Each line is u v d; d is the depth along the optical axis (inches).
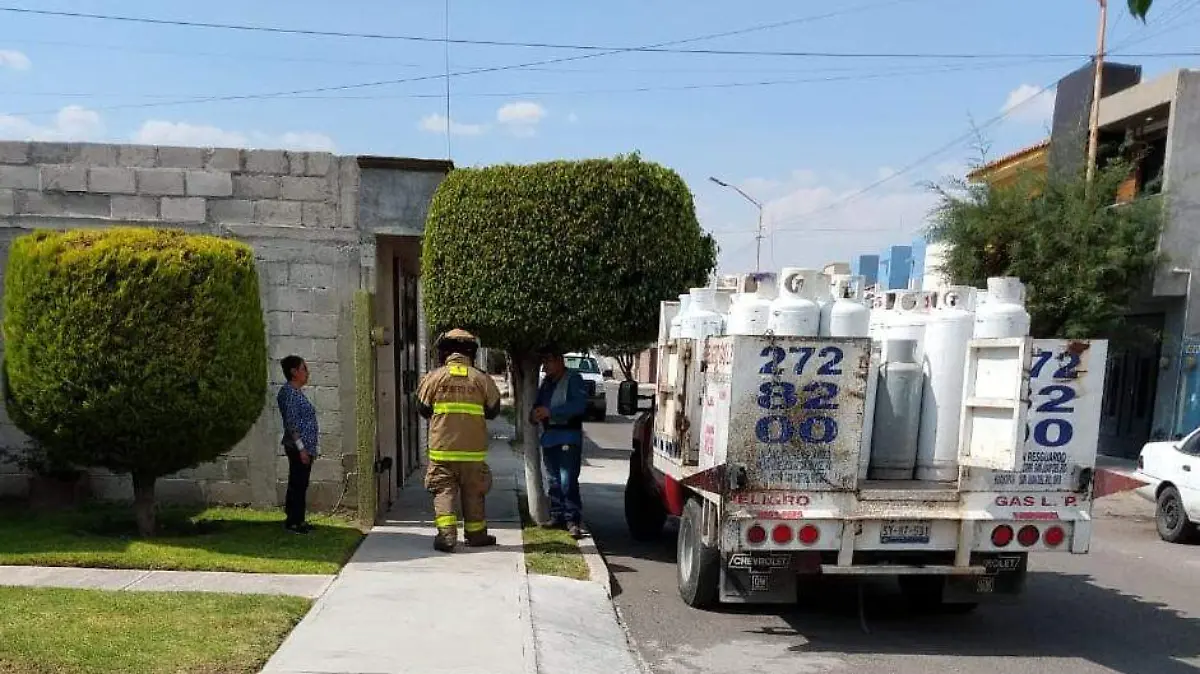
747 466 211.3
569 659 195.9
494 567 263.6
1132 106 687.7
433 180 335.3
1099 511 492.7
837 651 223.1
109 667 164.7
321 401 334.6
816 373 211.9
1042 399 216.4
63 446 263.6
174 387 257.4
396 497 382.3
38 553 247.8
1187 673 211.6
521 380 339.6
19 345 257.9
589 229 289.9
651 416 334.3
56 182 323.0
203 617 197.8
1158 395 671.8
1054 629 248.2
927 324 232.1
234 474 334.0
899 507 215.9
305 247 331.6
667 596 269.6
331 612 211.9
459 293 297.4
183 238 265.3
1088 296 608.7
